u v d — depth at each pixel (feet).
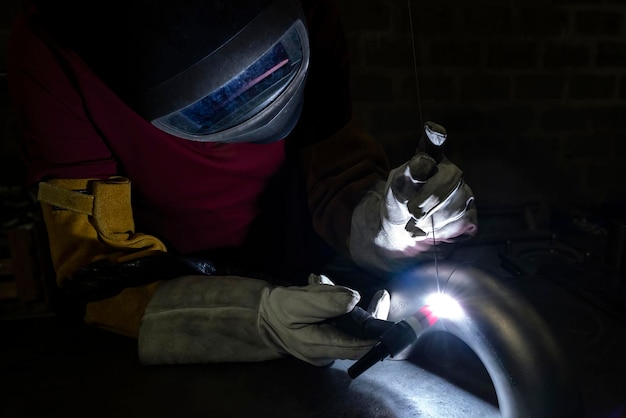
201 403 2.39
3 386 2.66
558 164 8.07
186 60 2.06
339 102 3.28
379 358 1.92
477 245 6.63
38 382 2.67
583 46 7.61
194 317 2.60
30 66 2.65
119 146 2.93
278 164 3.34
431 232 2.40
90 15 2.53
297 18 2.15
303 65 2.33
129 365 2.77
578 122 7.94
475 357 2.67
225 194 3.30
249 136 2.54
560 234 7.29
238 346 2.59
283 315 2.42
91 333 3.22
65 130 2.76
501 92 7.59
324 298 2.29
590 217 7.53
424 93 7.38
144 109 2.26
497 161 7.89
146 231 3.44
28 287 4.30
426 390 2.42
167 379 2.60
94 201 2.77
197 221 3.38
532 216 7.82
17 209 5.83
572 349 2.73
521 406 2.02
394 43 7.11
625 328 2.93
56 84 2.68
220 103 2.23
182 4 2.03
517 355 2.06
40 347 3.06
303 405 2.35
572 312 3.14
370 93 7.22
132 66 2.19
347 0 6.84
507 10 7.25
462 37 7.25
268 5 2.06
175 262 2.81
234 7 2.03
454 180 2.11
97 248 2.78
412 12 7.02
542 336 2.10
